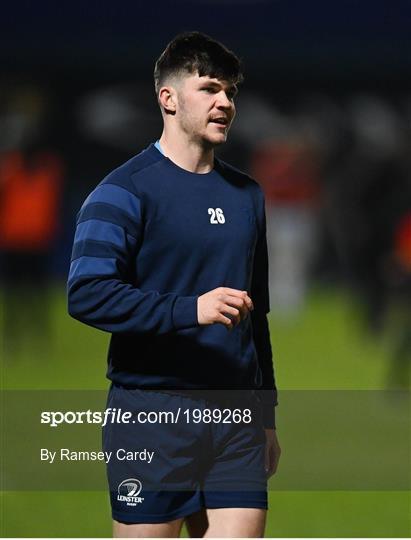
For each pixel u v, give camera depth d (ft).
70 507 77.05
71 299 48.55
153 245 49.37
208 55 49.85
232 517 49.14
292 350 149.48
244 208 50.80
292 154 200.85
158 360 49.37
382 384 124.26
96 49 228.43
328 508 77.77
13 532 70.23
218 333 49.55
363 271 147.95
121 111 228.63
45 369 132.67
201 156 50.37
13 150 159.74
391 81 230.89
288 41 231.30
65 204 218.38
